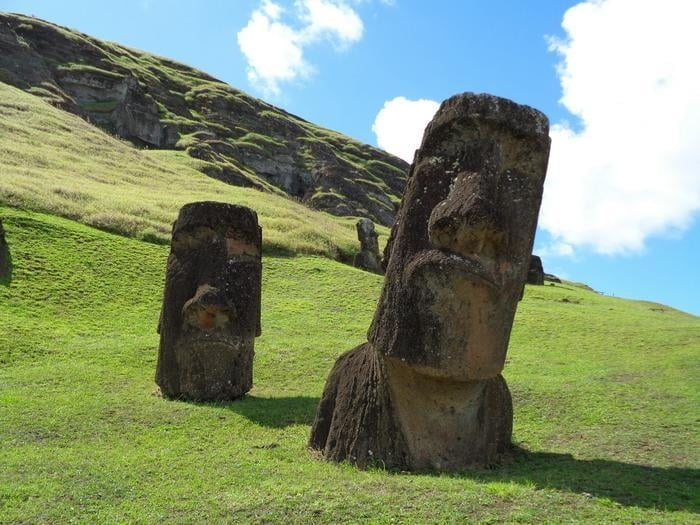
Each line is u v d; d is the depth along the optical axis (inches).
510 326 265.9
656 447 297.3
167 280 430.6
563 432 334.6
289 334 658.8
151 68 2903.5
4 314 601.0
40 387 426.9
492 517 195.5
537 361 548.1
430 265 256.5
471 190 254.7
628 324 758.5
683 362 507.8
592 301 1078.4
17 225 815.7
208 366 415.2
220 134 2657.5
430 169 273.3
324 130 3501.5
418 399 269.7
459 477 246.7
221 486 240.8
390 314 269.4
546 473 250.2
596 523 189.3
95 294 711.1
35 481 248.5
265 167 2564.0
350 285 901.2
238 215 430.9
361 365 291.1
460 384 265.9
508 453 289.9
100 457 287.1
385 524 194.1
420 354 256.7
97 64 2395.4
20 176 1039.0
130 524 205.8
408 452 268.2
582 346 634.8
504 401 289.9
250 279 431.2
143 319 674.2
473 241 255.0
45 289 685.3
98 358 522.3
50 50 2325.3
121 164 1475.1
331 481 239.3
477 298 255.0
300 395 446.6
